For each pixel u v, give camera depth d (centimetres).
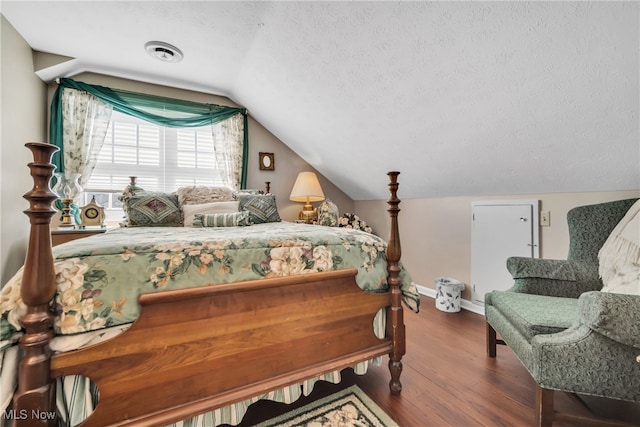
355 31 157
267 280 108
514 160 184
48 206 79
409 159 241
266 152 342
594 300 95
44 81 239
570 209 185
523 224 211
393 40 151
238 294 104
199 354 97
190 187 250
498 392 134
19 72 199
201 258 102
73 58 229
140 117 276
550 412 105
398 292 139
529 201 208
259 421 118
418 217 302
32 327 77
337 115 237
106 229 224
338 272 124
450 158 213
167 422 91
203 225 210
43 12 176
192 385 96
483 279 237
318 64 194
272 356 110
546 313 123
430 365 158
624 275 127
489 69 139
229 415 107
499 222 226
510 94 145
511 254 219
